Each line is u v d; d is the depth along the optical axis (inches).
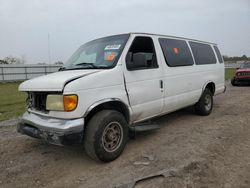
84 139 147.0
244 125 223.5
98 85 147.3
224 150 164.1
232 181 124.4
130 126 171.0
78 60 184.9
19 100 449.7
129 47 170.6
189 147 171.6
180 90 216.1
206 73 258.4
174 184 123.3
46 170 147.1
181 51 223.1
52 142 139.1
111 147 153.7
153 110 187.9
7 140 204.4
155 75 186.5
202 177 128.8
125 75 163.5
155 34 197.5
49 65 1358.3
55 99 141.2
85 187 126.0
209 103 269.4
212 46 284.5
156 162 149.3
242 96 415.5
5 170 148.6
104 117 146.7
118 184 126.1
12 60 2055.9
